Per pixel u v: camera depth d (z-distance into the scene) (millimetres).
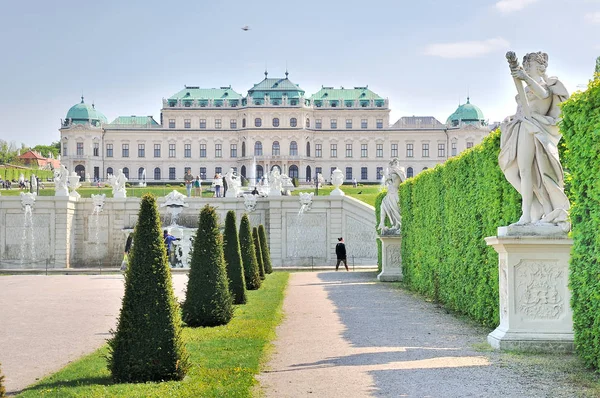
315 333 16422
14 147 180125
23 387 11719
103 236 52594
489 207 16375
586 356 11609
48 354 14734
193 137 151750
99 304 23859
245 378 11289
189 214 53500
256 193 58094
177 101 152500
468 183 18469
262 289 27562
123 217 52562
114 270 45875
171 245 43562
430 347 14094
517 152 13383
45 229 50844
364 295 25297
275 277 34781
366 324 17719
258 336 15570
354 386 10844
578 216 12039
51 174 128500
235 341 14961
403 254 30297
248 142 149500
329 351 13984
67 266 51000
